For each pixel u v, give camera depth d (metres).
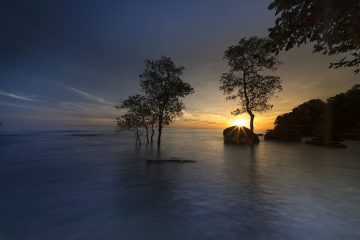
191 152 25.81
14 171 14.77
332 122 56.44
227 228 6.56
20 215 7.51
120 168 15.84
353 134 49.41
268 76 40.84
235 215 7.54
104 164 17.48
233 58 40.59
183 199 9.20
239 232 6.30
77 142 41.03
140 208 8.18
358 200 9.11
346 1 2.59
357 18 2.64
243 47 39.44
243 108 43.41
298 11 2.90
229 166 16.84
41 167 16.17
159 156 22.16
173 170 15.21
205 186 11.22
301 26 3.00
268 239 5.93
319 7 2.73
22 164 17.45
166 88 34.50
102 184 11.53
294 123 62.09
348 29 2.79
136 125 36.81
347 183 11.86
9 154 23.48
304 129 59.62
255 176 13.53
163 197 9.45
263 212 7.82
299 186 11.25
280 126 63.16
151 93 35.06
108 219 7.18
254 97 42.22
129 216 7.44
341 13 2.68
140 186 11.16
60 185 11.32
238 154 24.19
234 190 10.52
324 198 9.40
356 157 21.91
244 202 8.86
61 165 17.00
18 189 10.58
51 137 56.91
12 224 6.82
